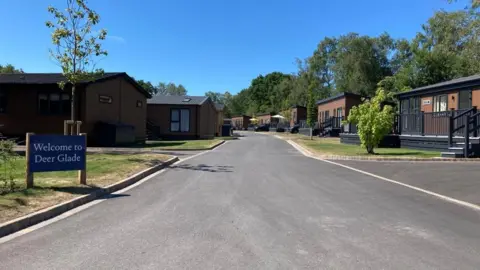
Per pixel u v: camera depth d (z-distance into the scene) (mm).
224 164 15258
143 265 4621
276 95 93688
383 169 13891
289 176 12016
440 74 40594
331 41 71625
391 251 5145
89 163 13531
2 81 24172
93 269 4504
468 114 17766
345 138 27797
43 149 8984
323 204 8023
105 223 6512
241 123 89812
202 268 4527
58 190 8656
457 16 41250
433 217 7020
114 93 26828
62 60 15727
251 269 4504
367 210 7516
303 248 5246
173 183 10672
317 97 66312
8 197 7656
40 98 24516
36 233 5949
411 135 22438
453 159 16641
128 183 10477
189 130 37000
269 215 7051
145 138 32031
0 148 9391
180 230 6086
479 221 6766
